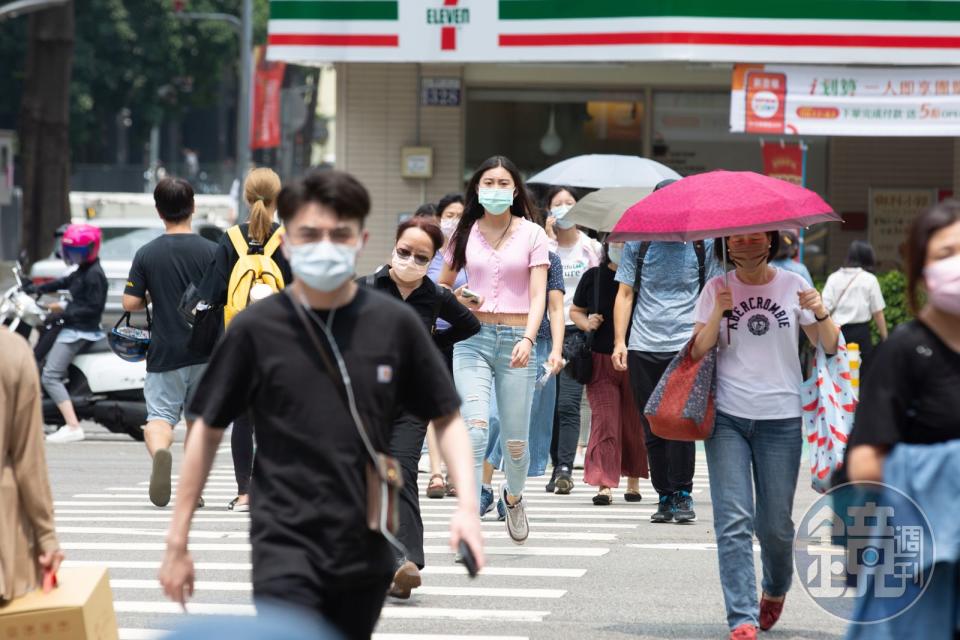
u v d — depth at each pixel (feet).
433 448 98.89
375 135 172.04
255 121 307.99
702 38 151.23
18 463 44.24
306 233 37.09
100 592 46.16
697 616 63.46
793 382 57.06
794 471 57.06
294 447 37.06
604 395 96.53
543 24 155.22
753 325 57.00
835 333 56.18
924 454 39.01
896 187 176.35
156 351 87.20
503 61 157.28
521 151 173.47
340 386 37.24
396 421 66.23
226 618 25.62
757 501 57.67
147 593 66.95
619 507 96.73
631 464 98.43
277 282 81.66
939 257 39.24
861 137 176.04
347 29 158.92
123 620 61.41
